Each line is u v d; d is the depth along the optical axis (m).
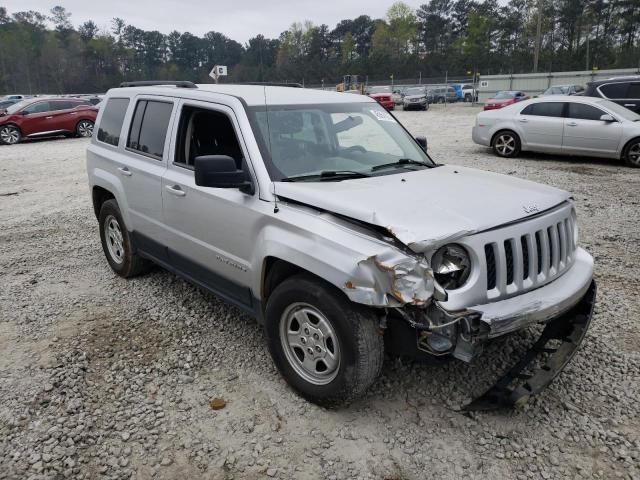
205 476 2.83
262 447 3.03
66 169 13.09
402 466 2.88
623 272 5.50
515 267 3.10
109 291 5.25
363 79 68.19
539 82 41.41
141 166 4.71
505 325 2.88
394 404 3.39
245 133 3.70
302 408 3.36
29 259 6.29
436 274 2.87
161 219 4.54
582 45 86.88
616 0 85.94
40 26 128.50
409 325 2.95
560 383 3.58
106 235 5.64
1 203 9.44
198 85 4.82
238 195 3.65
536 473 2.82
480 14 99.12
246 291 3.77
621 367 3.75
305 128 3.97
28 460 2.92
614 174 10.65
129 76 118.56
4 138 19.16
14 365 3.88
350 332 2.98
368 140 4.29
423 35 111.31
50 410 3.36
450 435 3.11
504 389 3.15
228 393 3.53
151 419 3.27
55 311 4.79
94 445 3.05
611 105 12.02
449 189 3.51
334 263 2.91
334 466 2.89
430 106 43.09
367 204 3.08
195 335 4.30
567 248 3.60
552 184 9.77
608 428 3.15
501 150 13.05
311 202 3.22
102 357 3.98
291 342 3.43
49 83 109.00
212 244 3.97
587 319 3.55
